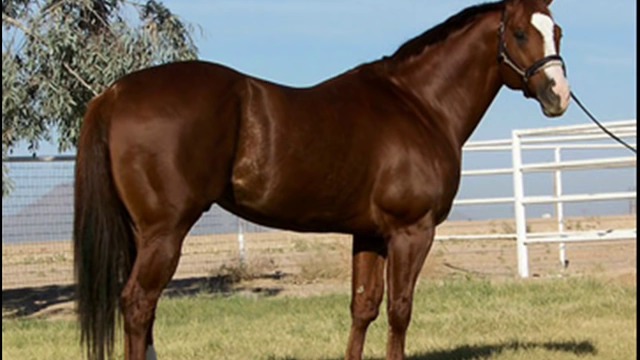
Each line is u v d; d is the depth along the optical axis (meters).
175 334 8.62
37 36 10.38
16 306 11.77
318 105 5.35
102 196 4.88
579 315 9.02
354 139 5.39
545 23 5.81
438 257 14.51
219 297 11.41
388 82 5.87
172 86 4.96
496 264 14.76
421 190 5.58
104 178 4.89
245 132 5.08
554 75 5.75
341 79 5.71
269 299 11.00
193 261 16.50
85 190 4.89
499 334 8.19
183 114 4.88
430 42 6.04
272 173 5.14
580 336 7.91
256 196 5.18
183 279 13.95
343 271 13.70
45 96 10.46
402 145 5.56
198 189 4.93
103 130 4.92
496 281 11.78
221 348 7.77
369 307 5.93
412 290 5.61
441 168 5.71
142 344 4.81
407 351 7.47
